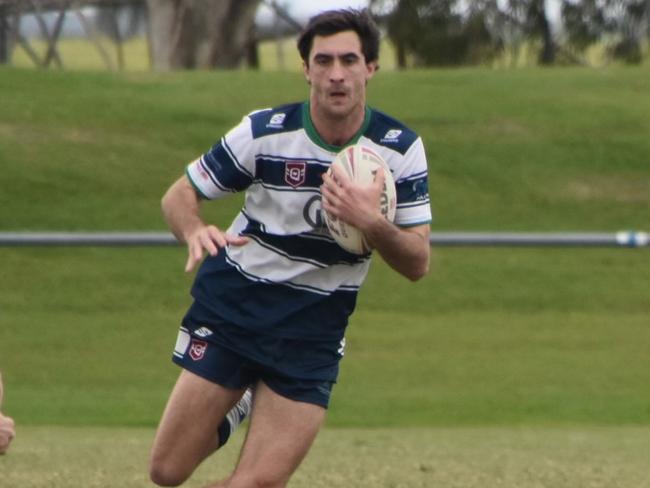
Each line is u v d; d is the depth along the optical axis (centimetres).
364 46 1852
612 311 6197
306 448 1952
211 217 7019
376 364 5222
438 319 6006
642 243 4197
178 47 11006
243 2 11069
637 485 2759
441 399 4609
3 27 12238
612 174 7819
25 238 4244
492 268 6644
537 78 9538
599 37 12300
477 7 12144
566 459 3123
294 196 1898
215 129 8250
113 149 7806
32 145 7725
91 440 3466
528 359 5353
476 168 7794
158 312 6066
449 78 9456
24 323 5822
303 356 1950
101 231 6794
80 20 12625
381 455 3183
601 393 4756
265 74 9600
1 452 1794
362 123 1894
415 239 1875
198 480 2825
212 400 1980
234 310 1956
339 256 1922
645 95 9138
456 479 2814
